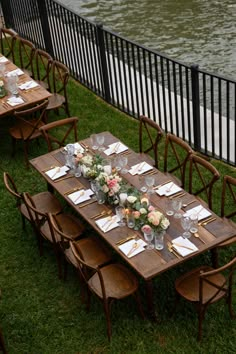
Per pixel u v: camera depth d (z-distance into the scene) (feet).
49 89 35.47
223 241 22.47
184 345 22.04
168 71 31.01
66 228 25.82
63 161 27.61
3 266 26.16
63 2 60.44
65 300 24.31
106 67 35.50
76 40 38.73
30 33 43.60
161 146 32.32
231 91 40.86
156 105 36.63
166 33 52.65
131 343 22.31
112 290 22.31
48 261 26.20
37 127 31.99
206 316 22.89
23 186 30.58
